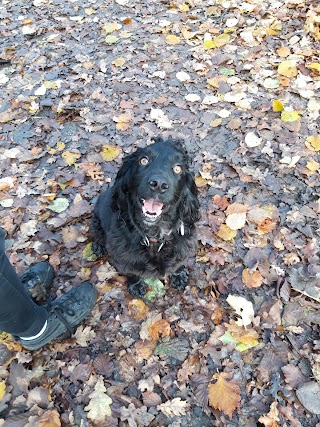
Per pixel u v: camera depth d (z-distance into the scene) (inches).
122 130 61.7
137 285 45.0
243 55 71.5
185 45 75.3
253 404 36.6
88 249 48.9
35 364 39.9
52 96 68.0
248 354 39.8
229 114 62.1
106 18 84.4
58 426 35.5
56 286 46.4
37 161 59.1
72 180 55.8
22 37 82.4
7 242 49.8
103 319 43.3
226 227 48.9
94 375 38.9
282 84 64.9
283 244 47.6
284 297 43.1
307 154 56.2
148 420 36.1
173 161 36.7
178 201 37.9
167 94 66.9
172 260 41.7
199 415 36.5
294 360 39.0
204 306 43.4
